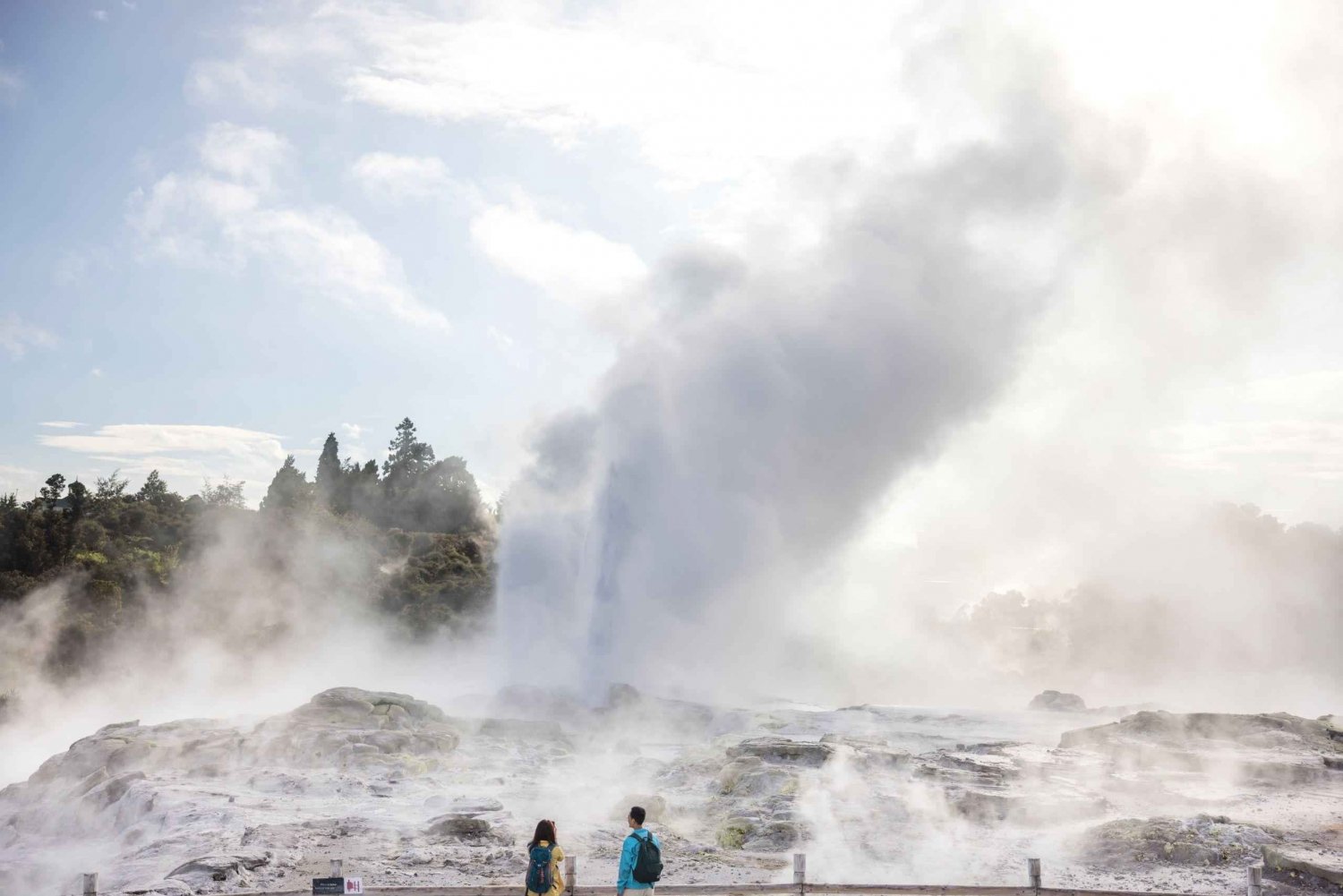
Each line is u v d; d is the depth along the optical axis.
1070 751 36.50
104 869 22.42
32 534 124.00
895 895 17.91
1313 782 31.95
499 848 23.02
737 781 31.16
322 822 25.03
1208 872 21.48
